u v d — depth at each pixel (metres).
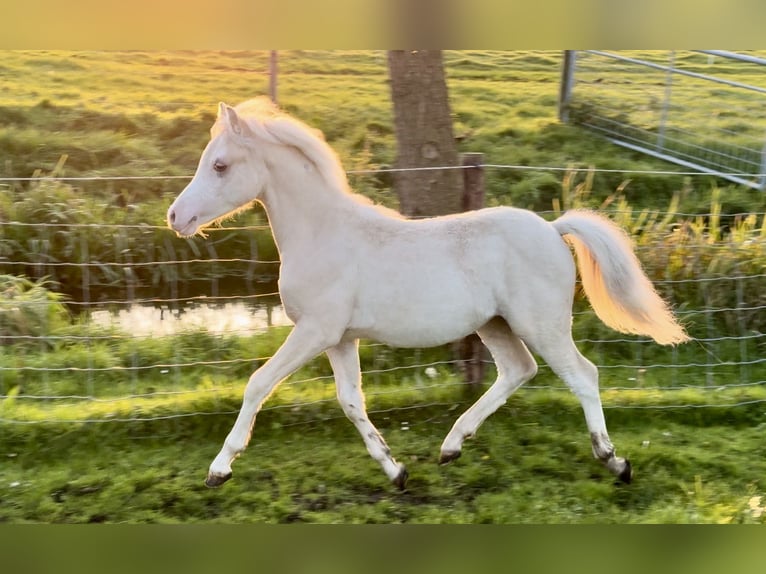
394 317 3.55
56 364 5.00
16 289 5.59
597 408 3.74
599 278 3.68
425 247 3.57
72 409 4.37
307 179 3.57
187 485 3.80
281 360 3.55
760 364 5.21
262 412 4.38
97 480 3.84
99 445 4.14
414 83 5.68
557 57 12.78
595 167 8.80
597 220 3.68
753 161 8.66
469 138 9.45
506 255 3.56
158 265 6.28
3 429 4.12
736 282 5.49
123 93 10.12
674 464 3.98
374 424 4.44
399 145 5.80
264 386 3.55
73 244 6.31
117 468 3.97
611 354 5.33
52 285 6.17
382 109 10.01
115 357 5.14
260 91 10.50
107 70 10.92
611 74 11.33
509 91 11.21
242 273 6.36
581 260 3.74
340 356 3.75
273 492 3.77
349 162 8.23
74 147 8.25
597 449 3.78
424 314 3.54
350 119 9.66
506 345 3.86
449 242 3.58
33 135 8.34
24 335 5.27
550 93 11.16
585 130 9.88
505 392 3.89
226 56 11.87
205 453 4.12
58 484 3.79
